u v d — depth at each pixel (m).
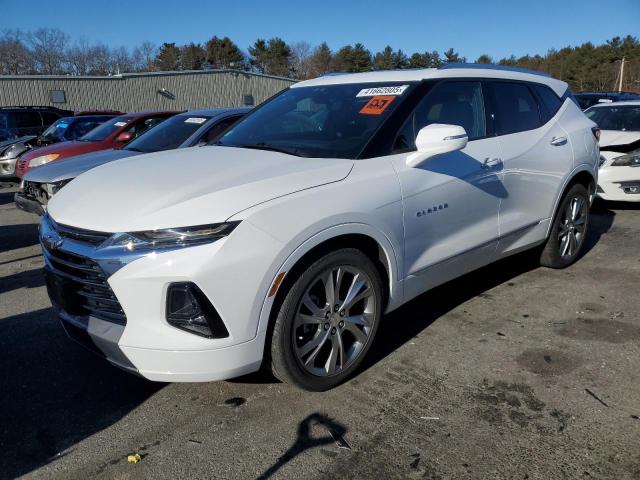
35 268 5.59
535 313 4.00
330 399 2.96
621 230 6.30
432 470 2.39
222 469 2.45
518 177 4.05
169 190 2.75
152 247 2.48
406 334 3.71
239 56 81.06
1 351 3.64
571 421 2.71
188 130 7.14
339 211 2.82
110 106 31.31
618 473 2.35
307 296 2.82
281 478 2.38
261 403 2.94
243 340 2.59
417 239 3.30
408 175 3.22
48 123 16.97
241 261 2.51
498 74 4.20
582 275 4.78
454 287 4.56
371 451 2.53
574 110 4.89
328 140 3.39
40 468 2.49
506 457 2.46
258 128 3.91
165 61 79.88
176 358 2.52
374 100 3.57
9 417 2.89
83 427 2.79
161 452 2.57
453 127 3.11
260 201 2.62
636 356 3.32
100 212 2.71
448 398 2.93
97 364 3.44
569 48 77.69
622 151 7.08
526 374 3.15
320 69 76.44
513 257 5.30
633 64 62.66
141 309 2.50
